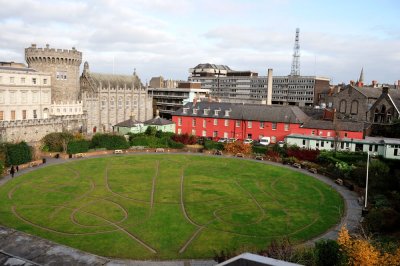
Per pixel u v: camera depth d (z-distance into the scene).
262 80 188.62
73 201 43.31
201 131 94.38
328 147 72.94
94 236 33.56
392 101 88.44
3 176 53.44
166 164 64.62
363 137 76.62
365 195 42.28
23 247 24.83
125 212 40.12
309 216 39.88
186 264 28.59
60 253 24.25
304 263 22.81
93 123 102.75
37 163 61.31
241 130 89.25
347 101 100.12
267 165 65.38
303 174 59.03
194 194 47.31
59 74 97.75
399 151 62.19
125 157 70.31
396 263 21.14
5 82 78.06
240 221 38.12
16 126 72.75
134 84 122.56
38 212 39.34
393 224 33.53
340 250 22.88
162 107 147.50
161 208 41.69
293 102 181.50
